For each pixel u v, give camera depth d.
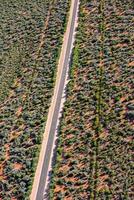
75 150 69.50
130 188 62.47
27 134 74.38
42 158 70.19
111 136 69.88
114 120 72.25
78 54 87.94
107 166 65.94
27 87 83.69
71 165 67.62
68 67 85.94
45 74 85.31
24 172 68.56
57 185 65.62
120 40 88.81
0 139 75.06
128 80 79.00
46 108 78.25
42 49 91.94
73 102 77.62
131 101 74.81
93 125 72.50
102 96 77.06
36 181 67.19
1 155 72.06
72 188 64.50
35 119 76.69
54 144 71.81
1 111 80.19
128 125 70.88
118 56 84.94
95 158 67.56
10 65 90.00
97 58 85.94
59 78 83.88
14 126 76.81
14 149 72.44
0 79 86.88
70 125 73.88
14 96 82.56
